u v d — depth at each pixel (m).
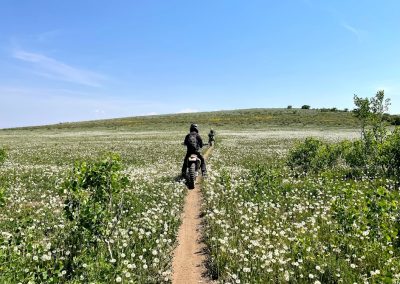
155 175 19.75
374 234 8.23
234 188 15.20
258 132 74.62
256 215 11.55
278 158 26.98
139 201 12.86
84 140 56.03
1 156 19.02
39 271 6.66
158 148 38.00
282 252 8.22
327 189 14.84
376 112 20.92
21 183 16.53
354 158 19.84
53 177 18.17
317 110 137.25
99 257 7.41
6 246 7.79
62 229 9.55
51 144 46.84
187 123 107.44
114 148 38.56
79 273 6.96
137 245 8.84
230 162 25.36
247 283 6.95
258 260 7.91
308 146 21.53
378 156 17.81
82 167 8.29
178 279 7.59
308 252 8.20
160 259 8.15
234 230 10.02
